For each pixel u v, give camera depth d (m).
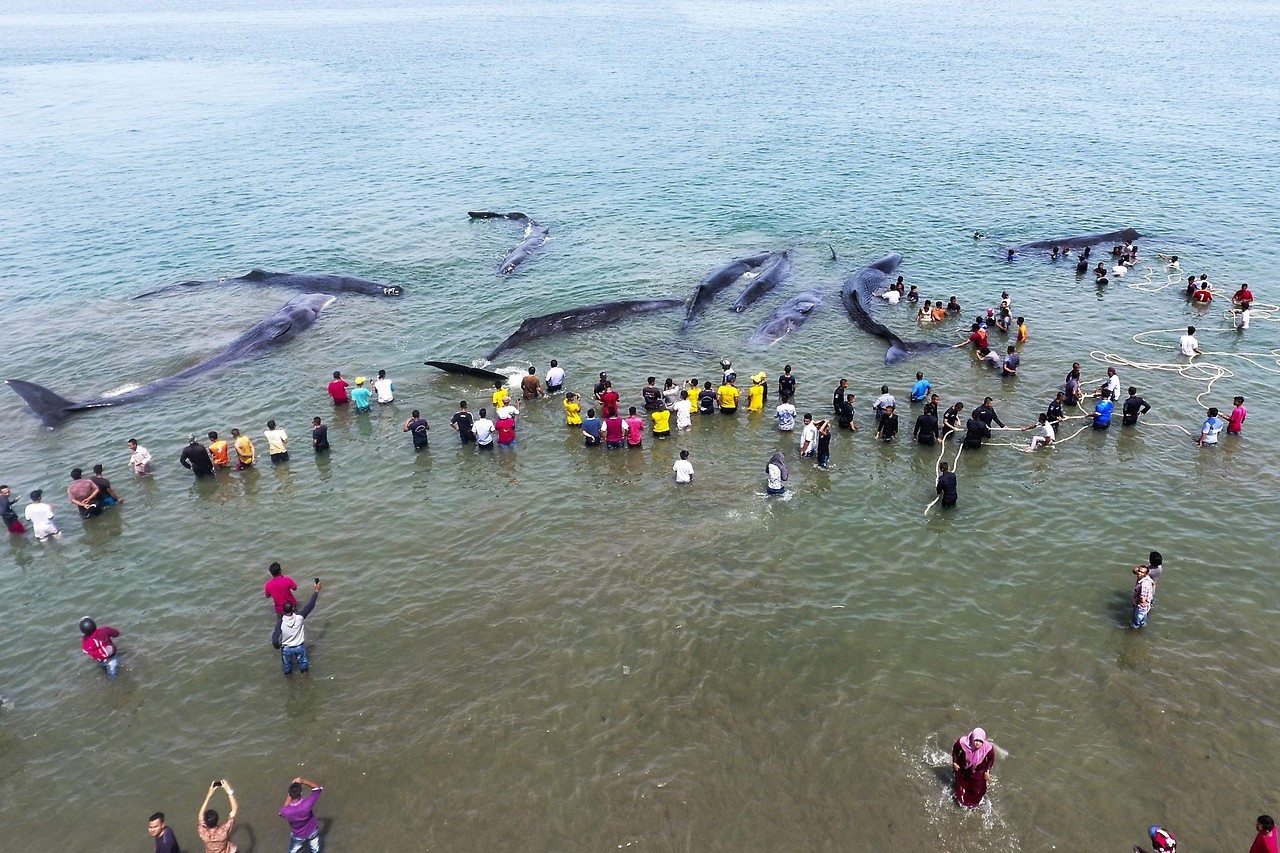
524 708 18.09
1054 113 87.75
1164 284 42.25
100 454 29.80
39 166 78.88
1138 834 14.89
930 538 23.52
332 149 83.38
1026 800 15.57
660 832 15.22
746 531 24.12
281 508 26.23
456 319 41.22
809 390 32.72
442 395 33.31
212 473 28.19
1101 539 23.06
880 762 16.47
